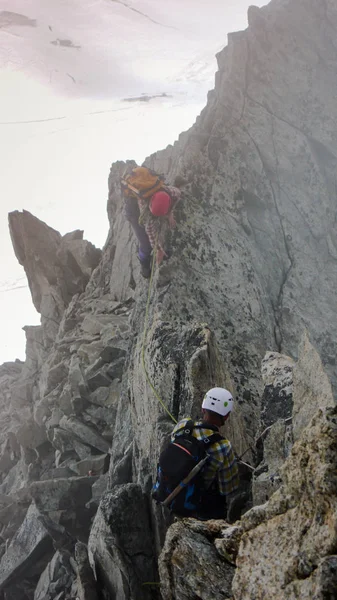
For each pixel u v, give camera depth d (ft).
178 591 12.89
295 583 10.03
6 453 57.57
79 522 37.45
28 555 39.29
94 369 44.27
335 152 34.73
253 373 27.20
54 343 55.47
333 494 10.05
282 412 19.71
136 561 21.11
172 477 16.46
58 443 43.75
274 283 31.53
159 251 27.48
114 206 60.59
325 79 35.55
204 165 31.65
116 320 49.26
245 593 10.76
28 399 60.85
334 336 30.68
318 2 36.32
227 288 28.73
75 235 64.64
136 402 25.67
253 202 32.50
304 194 33.58
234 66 34.22
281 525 10.90
